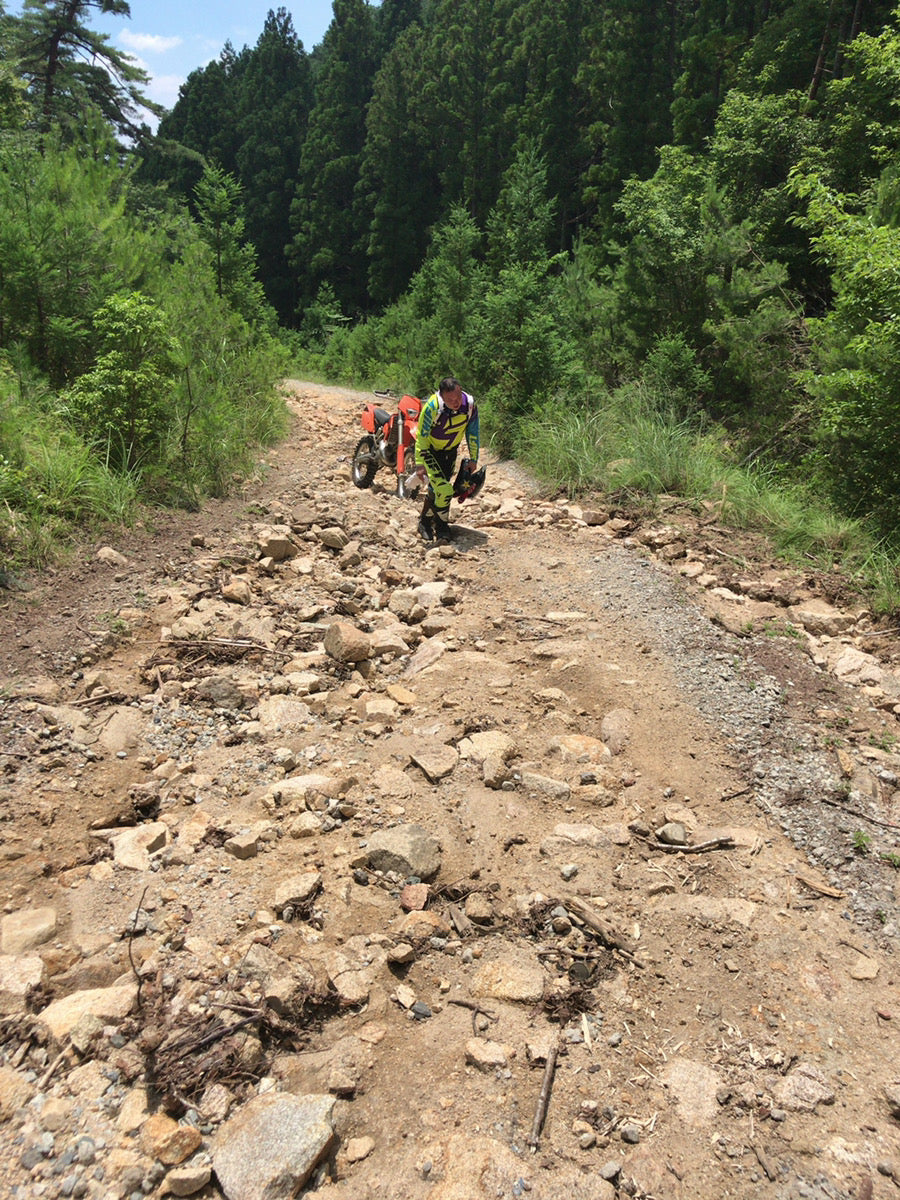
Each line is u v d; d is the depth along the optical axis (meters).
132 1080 2.37
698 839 3.65
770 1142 2.36
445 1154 2.24
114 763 3.87
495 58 51.28
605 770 4.09
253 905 3.08
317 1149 2.18
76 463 6.73
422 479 7.52
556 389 11.62
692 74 29.64
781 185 14.45
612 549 7.32
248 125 74.19
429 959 2.95
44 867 3.16
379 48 70.00
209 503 7.81
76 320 8.45
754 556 7.34
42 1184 2.06
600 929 3.10
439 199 56.41
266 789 3.78
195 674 4.73
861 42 13.52
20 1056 2.39
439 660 5.18
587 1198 2.15
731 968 2.98
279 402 11.97
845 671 5.27
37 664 4.55
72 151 10.57
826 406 8.59
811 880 3.44
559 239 43.12
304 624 5.54
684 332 12.46
